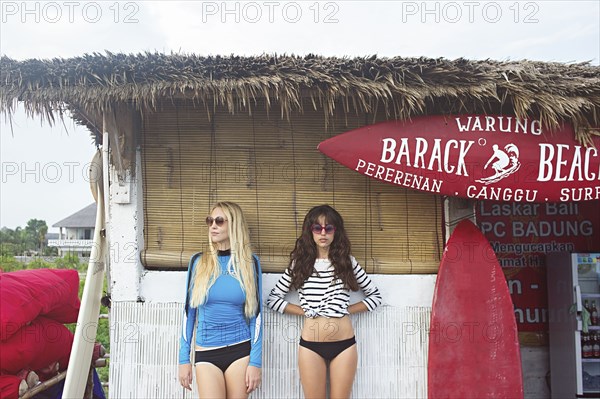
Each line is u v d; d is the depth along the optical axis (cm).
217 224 291
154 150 328
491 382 305
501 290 311
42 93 274
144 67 272
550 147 295
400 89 273
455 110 303
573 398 412
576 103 273
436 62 278
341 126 329
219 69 272
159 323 317
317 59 280
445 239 330
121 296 316
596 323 421
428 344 321
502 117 299
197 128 328
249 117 329
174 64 276
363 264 328
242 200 330
